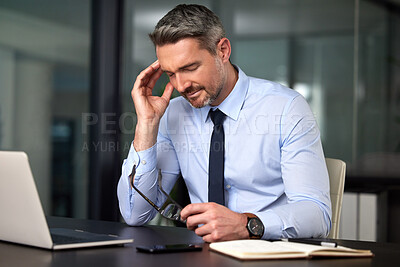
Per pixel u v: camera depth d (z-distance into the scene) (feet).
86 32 12.37
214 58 5.92
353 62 12.27
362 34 12.28
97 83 12.50
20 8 11.74
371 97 12.32
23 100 11.78
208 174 6.64
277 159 6.50
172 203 5.61
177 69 5.81
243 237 4.94
